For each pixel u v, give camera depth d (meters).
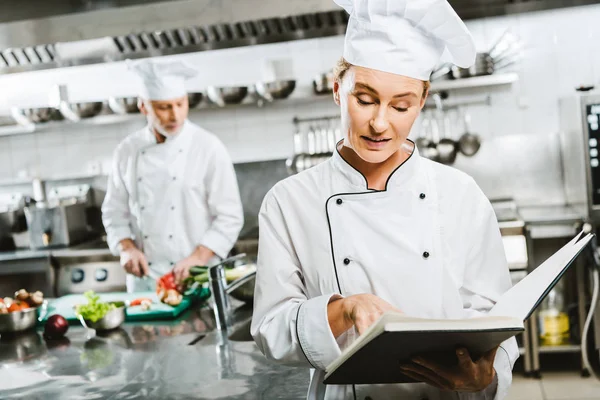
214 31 4.02
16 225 4.38
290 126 4.45
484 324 0.94
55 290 4.06
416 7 1.12
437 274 1.26
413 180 1.29
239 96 4.11
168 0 3.22
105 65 4.62
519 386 3.59
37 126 4.31
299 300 1.28
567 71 4.14
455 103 4.25
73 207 4.33
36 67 4.26
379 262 1.27
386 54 1.12
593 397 3.36
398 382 1.16
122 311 2.20
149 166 3.25
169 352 1.89
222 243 3.12
